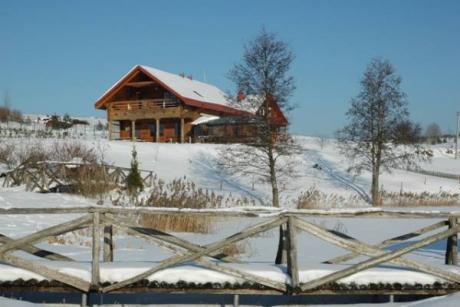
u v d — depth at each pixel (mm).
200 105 39438
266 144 24391
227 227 14016
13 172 18938
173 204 14719
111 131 40469
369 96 29797
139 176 19438
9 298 6324
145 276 6023
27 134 36281
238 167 27000
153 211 6172
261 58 24422
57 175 18312
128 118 39719
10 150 25344
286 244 6789
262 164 26969
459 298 5852
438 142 79688
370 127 29656
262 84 24328
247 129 25141
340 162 37781
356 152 30719
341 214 6355
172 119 41406
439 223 7312
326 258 9023
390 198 27375
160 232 6309
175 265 6477
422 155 32219
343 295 6988
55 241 10094
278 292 6195
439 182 35531
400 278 6375
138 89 42188
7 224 11914
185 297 6922
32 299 6633
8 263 6285
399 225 15375
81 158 22328
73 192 18156
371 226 15109
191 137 40406
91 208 6062
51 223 12570
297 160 36281
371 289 6293
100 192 18062
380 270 6539
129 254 9109
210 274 6203
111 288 6031
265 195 26312
